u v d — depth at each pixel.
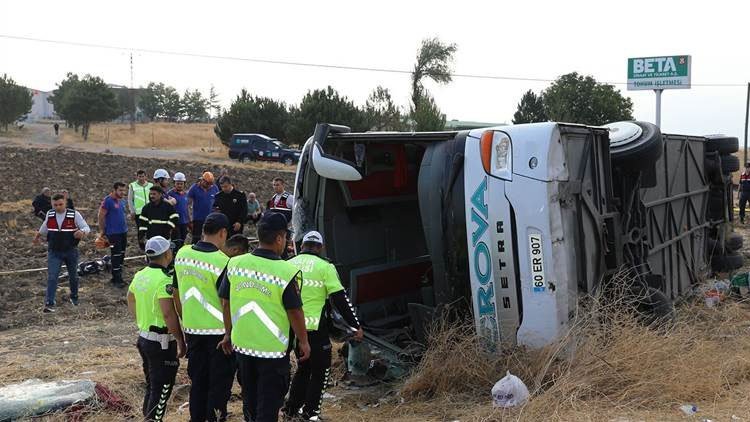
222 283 5.27
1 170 30.17
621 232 7.09
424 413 5.78
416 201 8.17
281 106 58.06
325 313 5.86
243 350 5.01
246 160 46.28
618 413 5.25
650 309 6.91
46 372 7.39
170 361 5.66
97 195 25.89
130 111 93.75
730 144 11.06
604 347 5.87
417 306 6.50
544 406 5.32
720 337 7.06
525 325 5.86
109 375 7.17
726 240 11.61
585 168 6.42
